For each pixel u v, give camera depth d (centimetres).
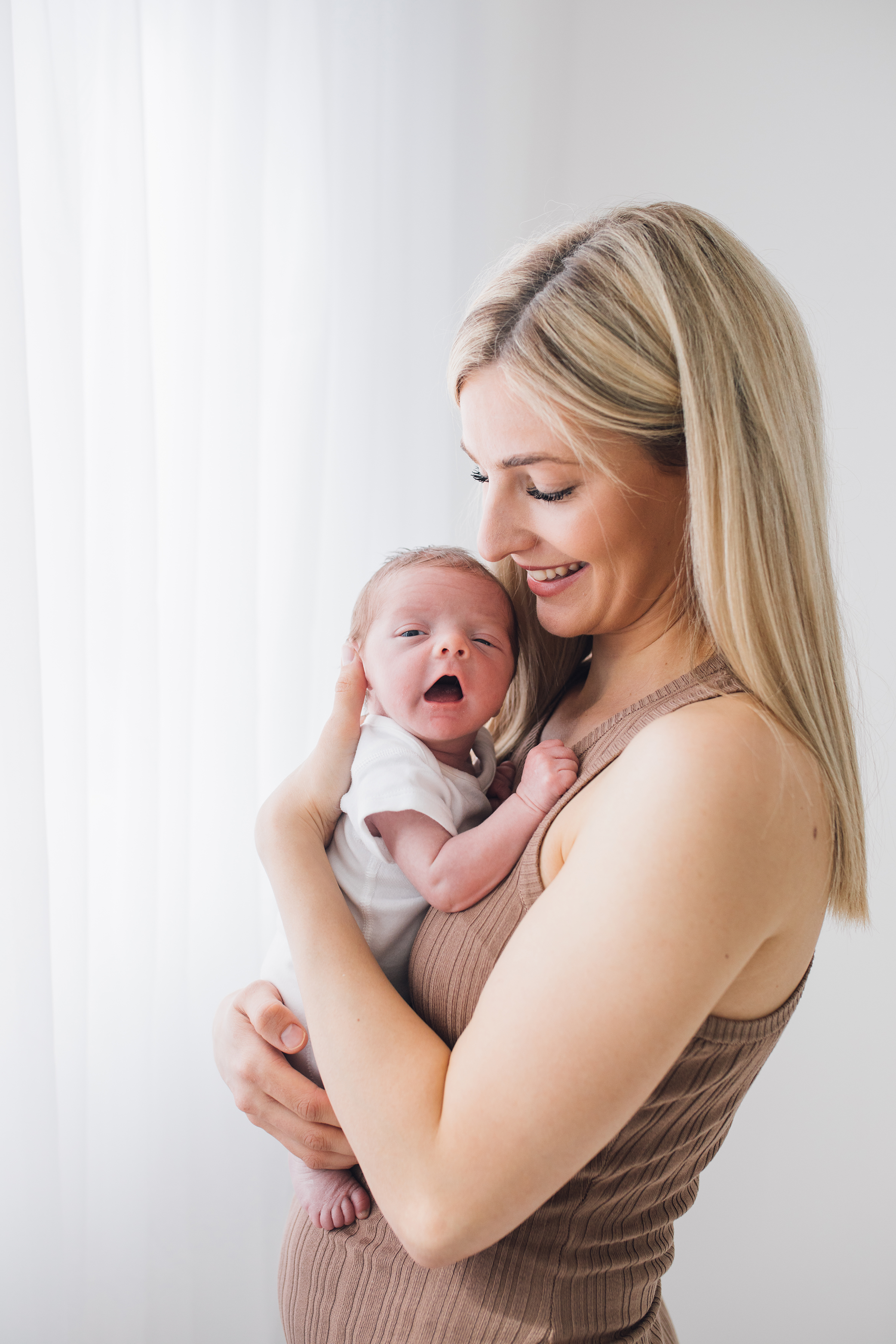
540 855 77
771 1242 187
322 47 162
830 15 177
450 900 82
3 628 124
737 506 72
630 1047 58
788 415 75
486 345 77
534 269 78
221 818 159
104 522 140
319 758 96
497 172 181
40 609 135
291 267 165
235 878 159
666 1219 81
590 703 93
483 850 81
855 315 178
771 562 72
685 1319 188
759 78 180
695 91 182
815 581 76
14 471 123
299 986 81
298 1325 90
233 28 153
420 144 178
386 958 94
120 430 140
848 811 76
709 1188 186
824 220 179
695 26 181
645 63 182
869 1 176
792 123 179
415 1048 69
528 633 106
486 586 100
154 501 142
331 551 177
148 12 148
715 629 72
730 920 60
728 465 71
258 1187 162
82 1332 140
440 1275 78
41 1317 131
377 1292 82
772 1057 184
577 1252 75
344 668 100
